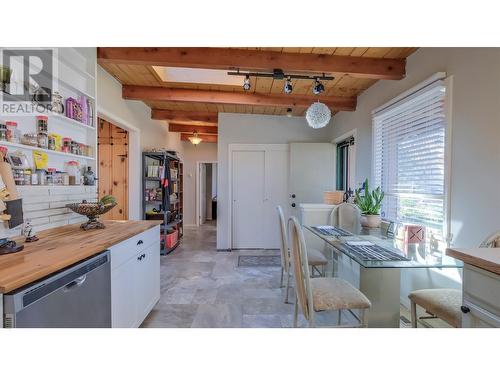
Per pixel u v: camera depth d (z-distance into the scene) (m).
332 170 4.93
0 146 1.67
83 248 1.49
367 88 3.55
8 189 1.53
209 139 7.41
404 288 2.63
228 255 4.73
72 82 2.35
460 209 1.96
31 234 1.73
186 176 8.02
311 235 3.59
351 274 2.30
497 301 1.00
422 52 2.41
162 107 4.93
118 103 3.59
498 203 1.68
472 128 1.87
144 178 4.57
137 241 2.11
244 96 3.88
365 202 2.89
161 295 2.94
